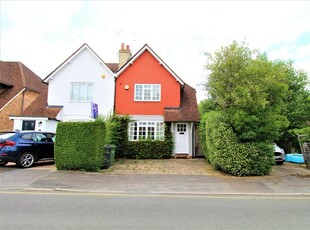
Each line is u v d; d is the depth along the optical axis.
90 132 12.27
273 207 7.17
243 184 10.19
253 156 12.10
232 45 13.20
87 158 12.13
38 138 13.72
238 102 11.79
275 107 12.80
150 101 20.14
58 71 20.38
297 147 25.69
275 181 10.88
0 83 23.23
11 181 9.64
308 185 10.12
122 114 19.81
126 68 20.53
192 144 19.33
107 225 5.48
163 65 20.36
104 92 20.16
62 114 19.89
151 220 5.86
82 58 20.52
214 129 13.02
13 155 12.52
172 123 19.30
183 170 13.34
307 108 24.23
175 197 8.20
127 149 18.64
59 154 12.20
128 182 10.11
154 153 18.59
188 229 5.34
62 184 9.41
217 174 12.30
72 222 5.64
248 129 12.32
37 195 8.06
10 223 5.51
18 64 27.09
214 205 7.29
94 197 7.97
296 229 5.42
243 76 12.35
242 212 6.62
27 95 24.75
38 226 5.36
